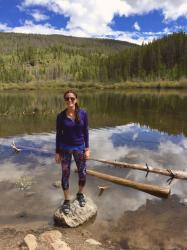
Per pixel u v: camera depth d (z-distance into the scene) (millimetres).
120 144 5980
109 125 8461
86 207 2943
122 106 14148
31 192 3512
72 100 2799
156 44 54844
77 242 2455
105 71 56125
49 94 31531
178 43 53719
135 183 3689
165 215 2977
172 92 28109
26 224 2783
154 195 3488
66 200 2943
